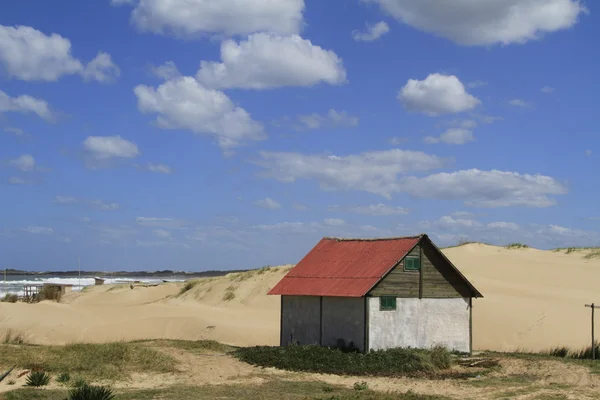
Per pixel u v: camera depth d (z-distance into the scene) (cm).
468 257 6116
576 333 3772
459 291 3366
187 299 6694
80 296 7762
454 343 3316
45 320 4541
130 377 2473
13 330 4097
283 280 3522
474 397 2219
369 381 2534
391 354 2938
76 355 2730
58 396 2066
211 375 2600
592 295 4662
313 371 2738
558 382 2523
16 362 2538
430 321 3259
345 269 3366
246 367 2806
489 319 4138
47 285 7494
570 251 6312
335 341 3203
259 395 2175
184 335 4275
